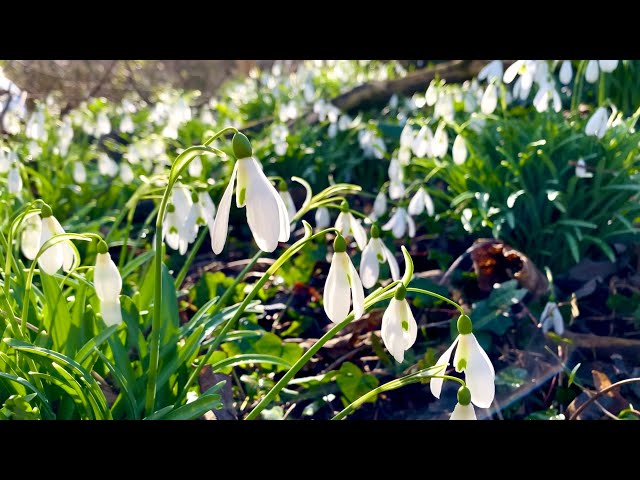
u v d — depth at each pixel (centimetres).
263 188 29
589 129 53
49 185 79
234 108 152
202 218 42
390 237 67
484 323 47
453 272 55
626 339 47
